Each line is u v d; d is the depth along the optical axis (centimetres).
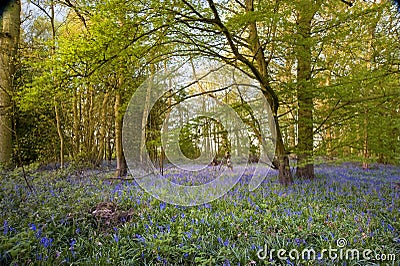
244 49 919
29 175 880
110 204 565
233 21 570
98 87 1148
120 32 534
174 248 379
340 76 706
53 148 1373
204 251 377
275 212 537
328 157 764
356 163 1742
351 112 707
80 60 533
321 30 691
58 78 548
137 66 713
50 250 344
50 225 423
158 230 451
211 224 467
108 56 557
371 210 562
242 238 416
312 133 762
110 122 1424
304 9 652
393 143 906
